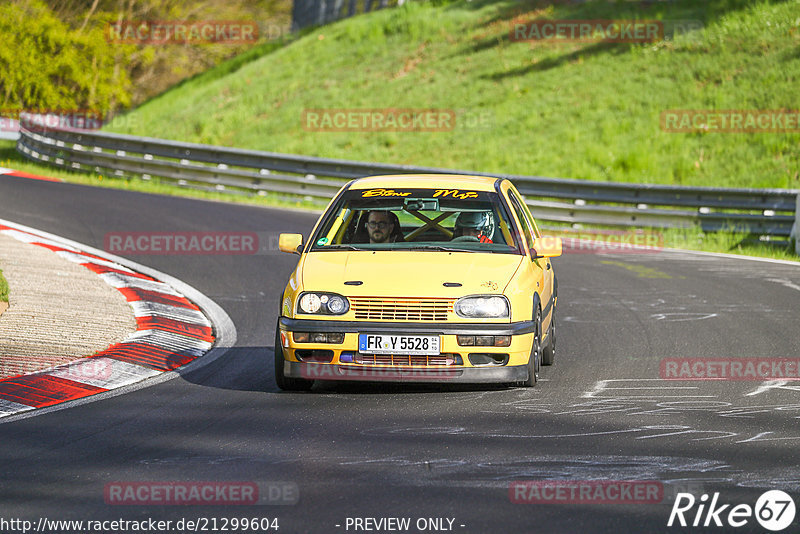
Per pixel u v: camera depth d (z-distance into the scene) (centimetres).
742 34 11425
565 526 1700
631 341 3612
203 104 13762
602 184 7512
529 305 2786
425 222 3189
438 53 13238
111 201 7756
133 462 2109
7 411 2573
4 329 3478
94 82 18612
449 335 2675
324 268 2839
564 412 2562
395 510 1783
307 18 19575
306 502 1831
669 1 12938
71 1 19475
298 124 11856
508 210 3095
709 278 5275
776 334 3706
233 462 2109
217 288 4762
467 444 2244
